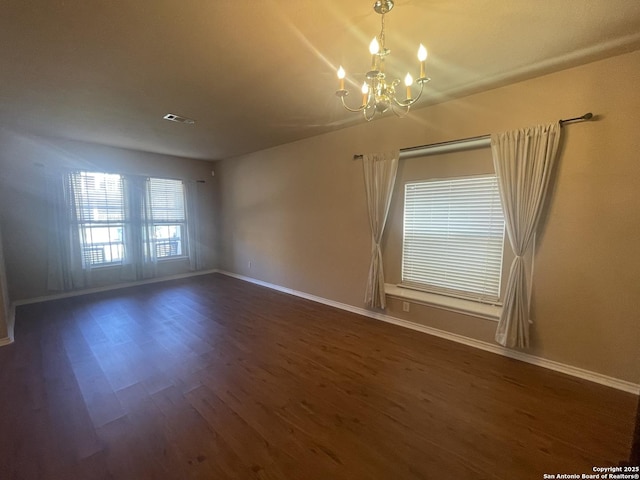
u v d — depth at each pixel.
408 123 3.19
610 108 2.10
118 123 3.53
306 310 4.00
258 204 5.29
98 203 4.79
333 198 4.04
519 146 2.43
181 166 5.79
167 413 1.95
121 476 1.47
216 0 1.49
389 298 3.52
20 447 1.66
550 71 2.29
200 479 1.46
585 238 2.25
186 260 6.04
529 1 1.51
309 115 3.27
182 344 2.97
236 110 3.09
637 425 1.40
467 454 1.62
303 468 1.53
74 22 1.65
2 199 4.00
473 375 2.39
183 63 2.13
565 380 2.29
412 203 3.27
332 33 1.79
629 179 2.07
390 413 1.95
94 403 2.05
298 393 2.17
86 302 4.34
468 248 2.91
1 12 1.54
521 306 2.48
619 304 2.14
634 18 1.63
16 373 2.43
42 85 2.46
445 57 2.08
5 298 3.42
